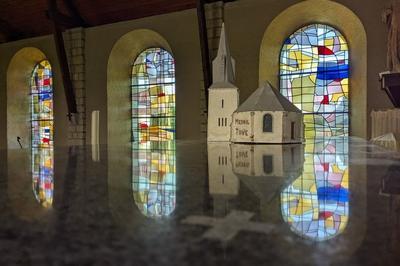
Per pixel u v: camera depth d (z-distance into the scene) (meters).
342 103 9.31
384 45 8.24
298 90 9.83
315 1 8.86
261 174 1.30
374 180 1.15
